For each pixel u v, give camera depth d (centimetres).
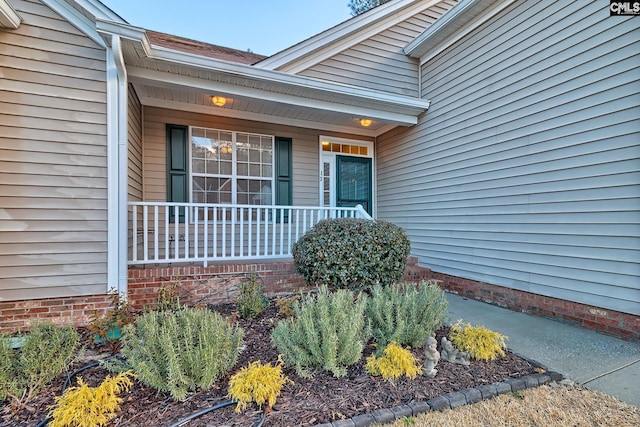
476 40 486
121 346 278
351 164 709
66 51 341
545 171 387
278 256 487
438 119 563
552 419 194
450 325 350
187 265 439
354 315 256
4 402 204
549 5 381
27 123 329
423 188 596
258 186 614
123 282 361
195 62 401
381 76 597
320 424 184
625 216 314
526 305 410
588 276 345
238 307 377
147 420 186
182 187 550
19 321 326
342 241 392
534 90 399
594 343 308
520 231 417
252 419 188
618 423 190
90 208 350
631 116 309
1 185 321
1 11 296
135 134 466
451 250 532
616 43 320
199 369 212
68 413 169
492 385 225
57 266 339
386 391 217
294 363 241
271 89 485
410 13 618
